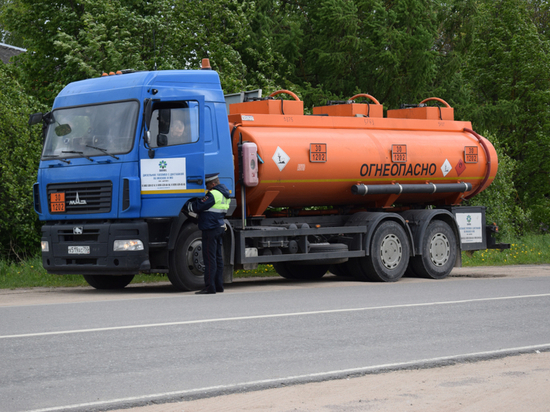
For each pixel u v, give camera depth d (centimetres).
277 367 624
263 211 1386
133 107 1182
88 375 594
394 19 2556
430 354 682
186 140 1205
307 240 1403
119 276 1366
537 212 3047
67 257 1211
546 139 3155
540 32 3725
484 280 1452
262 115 1375
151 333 776
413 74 2619
